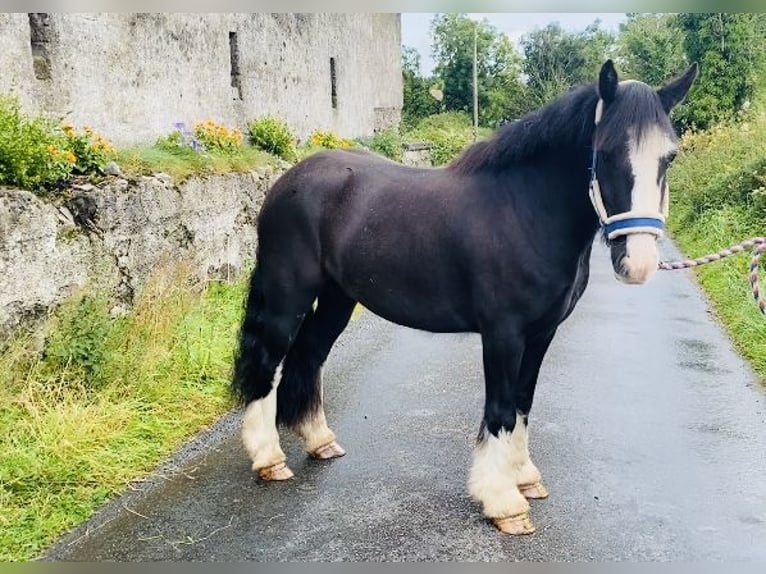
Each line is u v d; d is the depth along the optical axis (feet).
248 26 35.29
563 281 9.81
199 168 21.97
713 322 22.22
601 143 8.75
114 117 23.98
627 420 14.29
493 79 135.03
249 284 12.40
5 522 9.84
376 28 65.36
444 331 11.00
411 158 66.49
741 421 14.21
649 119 8.48
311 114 45.37
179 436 13.15
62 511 10.34
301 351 12.50
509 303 9.84
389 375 17.46
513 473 10.71
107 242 15.90
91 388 13.48
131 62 24.94
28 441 11.71
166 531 10.05
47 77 20.72
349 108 54.29
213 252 21.58
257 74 36.58
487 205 10.04
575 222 9.66
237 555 9.50
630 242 8.56
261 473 11.73
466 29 133.39
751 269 10.16
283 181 12.12
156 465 12.06
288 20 40.81
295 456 12.83
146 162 19.56
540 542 9.90
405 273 10.68
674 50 93.50
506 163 10.04
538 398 15.60
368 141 56.44
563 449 12.93
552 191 9.67
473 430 13.98
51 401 12.50
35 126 15.24
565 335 20.88
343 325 12.70
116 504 10.76
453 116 120.37
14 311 13.11
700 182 41.57
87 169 16.71
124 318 15.65
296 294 11.83
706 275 28.14
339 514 10.66
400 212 10.74
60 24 20.98
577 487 11.50
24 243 13.34
